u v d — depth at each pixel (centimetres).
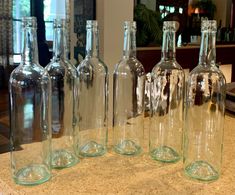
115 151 79
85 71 79
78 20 275
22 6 511
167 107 77
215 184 63
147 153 78
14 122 68
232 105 112
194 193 60
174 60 77
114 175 67
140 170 69
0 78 486
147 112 91
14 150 68
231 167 71
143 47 339
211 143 71
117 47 275
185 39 479
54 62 74
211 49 69
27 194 59
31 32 65
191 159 70
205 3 596
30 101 68
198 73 71
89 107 80
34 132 68
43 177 64
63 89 74
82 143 79
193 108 71
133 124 84
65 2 429
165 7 514
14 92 67
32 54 66
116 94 84
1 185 63
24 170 65
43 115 68
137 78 83
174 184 63
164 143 77
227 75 464
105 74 82
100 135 81
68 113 75
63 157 72
